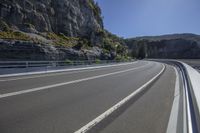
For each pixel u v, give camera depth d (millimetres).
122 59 68625
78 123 6625
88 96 10781
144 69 35469
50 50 37688
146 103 9695
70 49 43531
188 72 22484
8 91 11133
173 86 15711
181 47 154375
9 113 7352
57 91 11750
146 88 14266
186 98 10797
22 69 21438
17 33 42594
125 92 12328
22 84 13773
